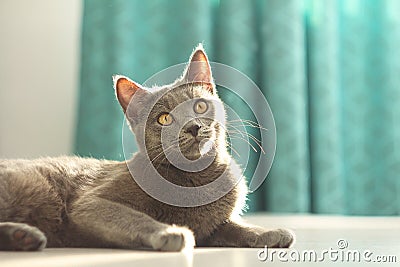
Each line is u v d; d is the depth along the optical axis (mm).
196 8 3971
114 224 1571
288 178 3770
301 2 3969
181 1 4051
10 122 4113
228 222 1794
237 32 3930
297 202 3752
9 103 4125
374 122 4078
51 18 4211
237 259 1312
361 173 4023
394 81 3980
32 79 4160
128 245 1560
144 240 1496
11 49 4160
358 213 4012
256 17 4059
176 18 4094
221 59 3975
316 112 3896
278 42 3875
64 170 1839
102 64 3973
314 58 3939
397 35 4000
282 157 3777
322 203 3809
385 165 3990
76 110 4039
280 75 3850
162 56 4062
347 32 4102
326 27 3914
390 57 4000
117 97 1866
